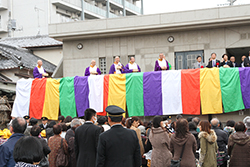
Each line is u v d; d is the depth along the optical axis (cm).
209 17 1791
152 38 1988
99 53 2078
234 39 1847
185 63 1925
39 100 1645
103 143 612
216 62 1602
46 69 2614
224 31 1862
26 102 1661
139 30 1936
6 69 2277
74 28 2028
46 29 4250
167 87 1477
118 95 1541
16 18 4409
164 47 1962
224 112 1408
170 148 725
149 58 1986
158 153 780
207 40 1886
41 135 978
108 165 610
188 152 703
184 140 703
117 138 616
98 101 1568
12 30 4006
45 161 712
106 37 2067
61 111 1616
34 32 4297
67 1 4394
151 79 1503
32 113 1652
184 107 1448
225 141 845
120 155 611
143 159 996
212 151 761
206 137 752
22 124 573
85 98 1589
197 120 970
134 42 2019
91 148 734
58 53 2878
